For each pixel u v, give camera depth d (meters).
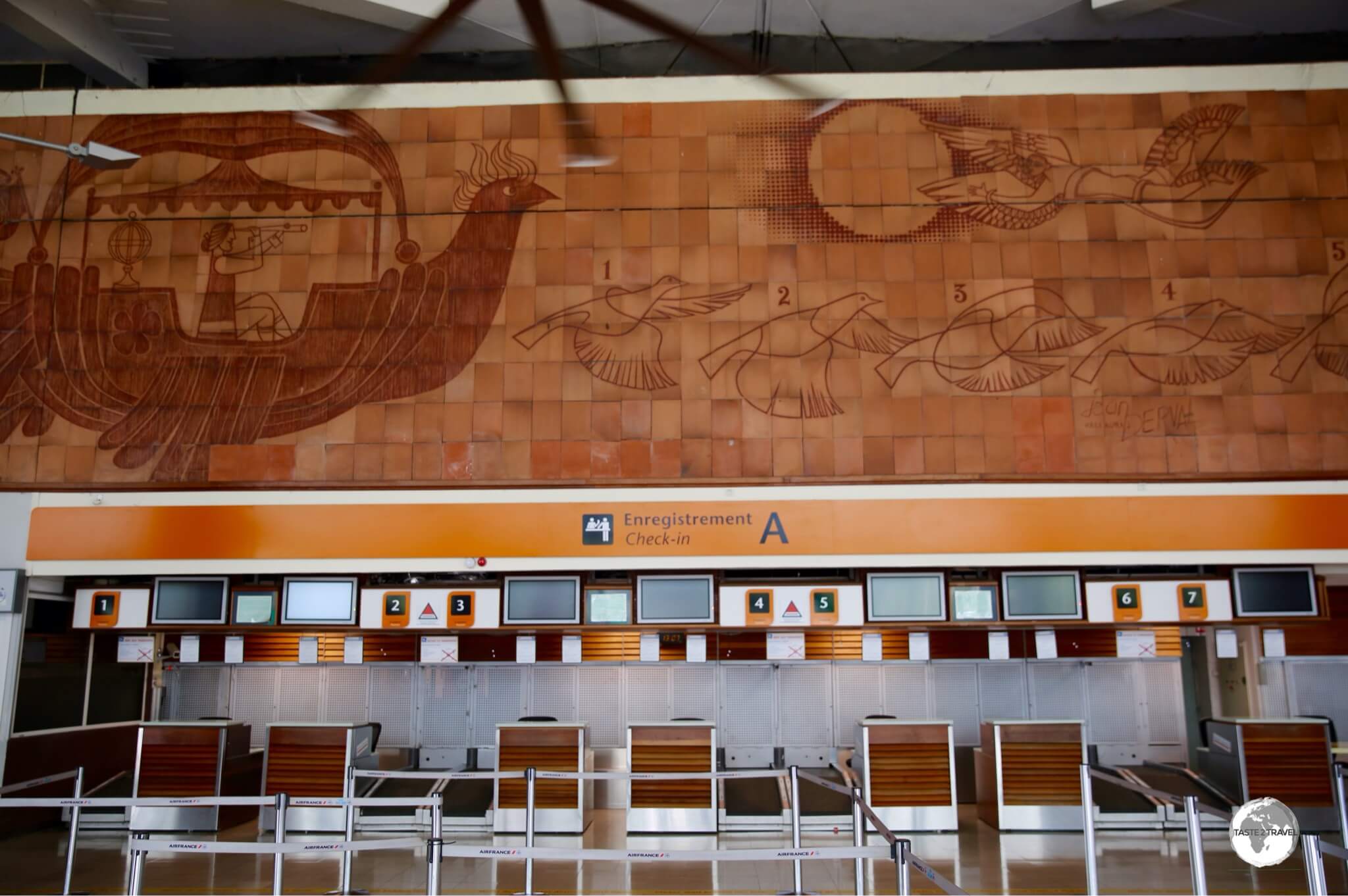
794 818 6.32
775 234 8.42
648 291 8.36
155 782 8.57
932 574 8.27
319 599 8.43
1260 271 8.29
